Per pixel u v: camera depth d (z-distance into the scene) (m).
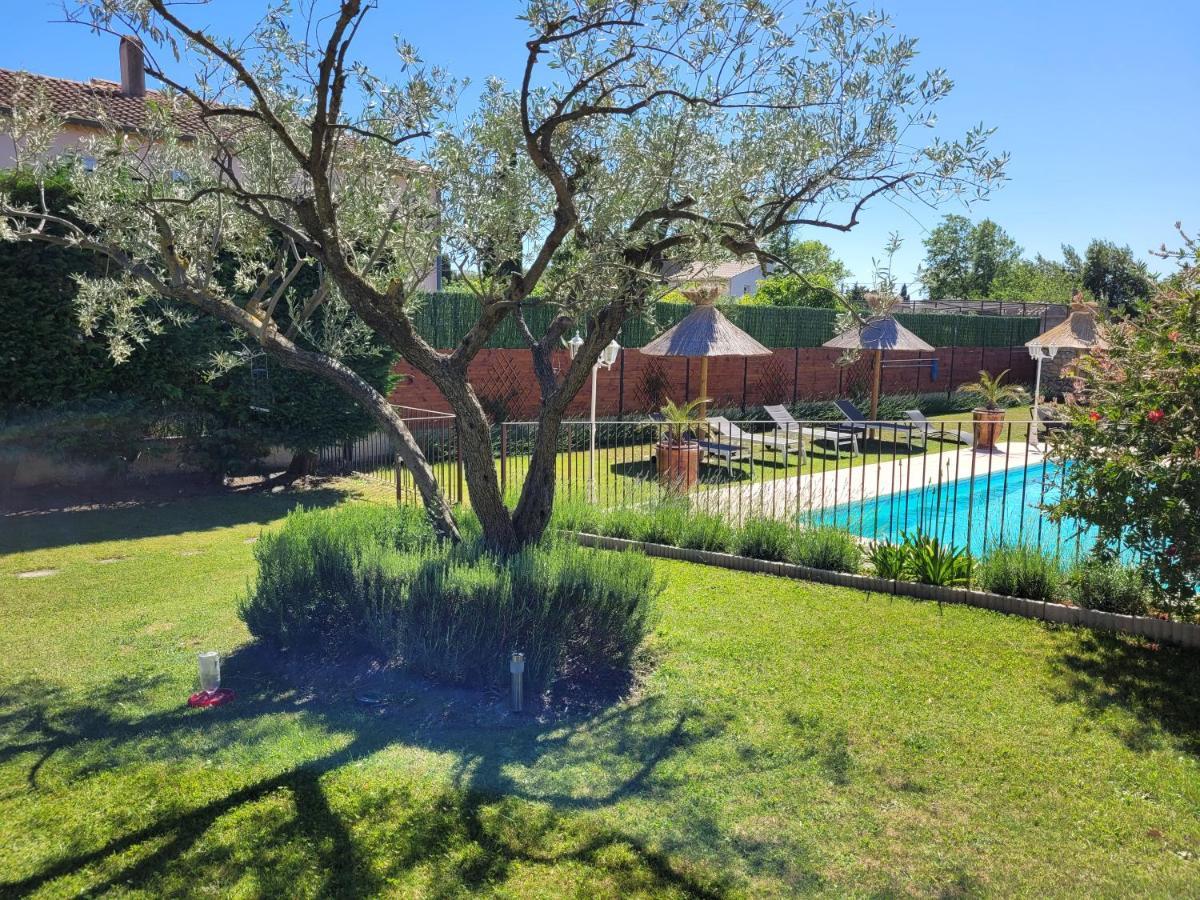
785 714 4.89
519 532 6.28
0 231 5.73
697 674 5.52
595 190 5.48
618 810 3.87
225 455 12.42
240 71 4.61
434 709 4.98
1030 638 6.12
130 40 4.36
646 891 3.29
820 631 6.32
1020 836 3.67
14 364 10.15
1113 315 6.43
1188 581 5.91
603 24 4.51
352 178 6.41
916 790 4.06
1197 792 4.02
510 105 5.80
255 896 3.24
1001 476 15.38
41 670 5.61
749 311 22.77
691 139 5.19
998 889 3.30
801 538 8.23
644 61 5.28
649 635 6.23
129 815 3.79
